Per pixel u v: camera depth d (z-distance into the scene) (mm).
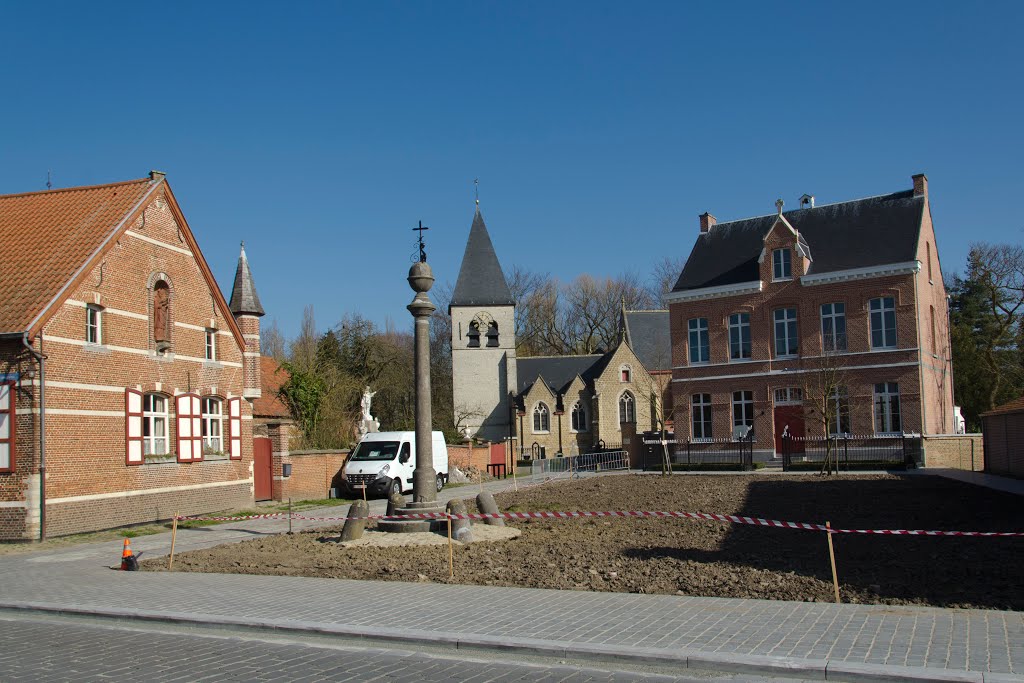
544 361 73188
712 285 44812
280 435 31578
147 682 8227
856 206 43750
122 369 23266
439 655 9258
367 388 43406
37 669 8766
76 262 22078
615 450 60281
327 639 10102
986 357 55500
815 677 8086
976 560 13914
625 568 13883
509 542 17328
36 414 20359
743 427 43656
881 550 15250
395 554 16078
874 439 39969
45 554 18156
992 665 7941
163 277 25250
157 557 17062
